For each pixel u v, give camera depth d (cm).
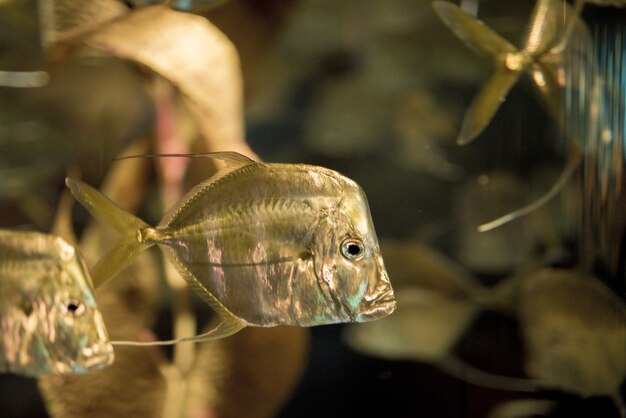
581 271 127
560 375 130
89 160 127
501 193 157
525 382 144
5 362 84
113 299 107
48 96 140
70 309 84
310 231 84
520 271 150
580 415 131
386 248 169
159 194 110
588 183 119
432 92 219
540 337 133
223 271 85
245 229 84
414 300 163
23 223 130
